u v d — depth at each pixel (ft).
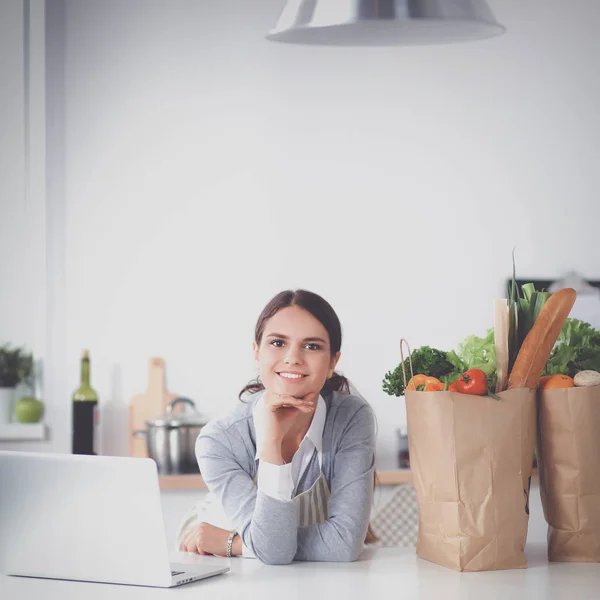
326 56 13.74
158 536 5.29
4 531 5.68
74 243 13.70
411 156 13.70
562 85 13.70
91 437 12.91
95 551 5.45
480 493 5.48
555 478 5.74
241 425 6.72
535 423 5.66
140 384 13.67
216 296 13.73
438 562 5.70
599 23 13.69
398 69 13.70
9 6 13.51
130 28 13.74
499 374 5.65
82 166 13.73
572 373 6.03
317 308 6.37
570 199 13.70
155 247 13.73
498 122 13.70
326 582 5.39
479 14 5.95
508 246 13.70
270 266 13.71
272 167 13.73
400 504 12.17
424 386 5.66
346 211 13.71
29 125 13.53
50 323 13.67
